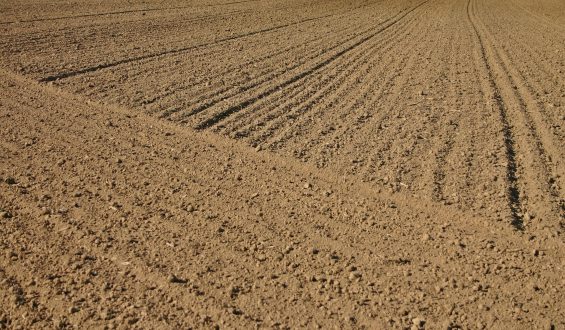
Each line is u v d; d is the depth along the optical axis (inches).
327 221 242.7
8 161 298.4
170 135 334.3
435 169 289.0
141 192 267.1
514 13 1046.4
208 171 289.0
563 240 226.5
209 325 181.9
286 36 683.4
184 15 818.8
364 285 201.8
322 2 1120.2
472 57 576.7
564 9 1129.4
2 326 181.8
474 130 348.8
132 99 396.8
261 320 184.7
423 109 390.9
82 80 443.5
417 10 1056.2
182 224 239.6
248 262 214.4
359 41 665.6
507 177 281.6
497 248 222.7
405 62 547.2
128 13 805.9
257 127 346.6
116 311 187.8
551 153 314.2
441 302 193.3
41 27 654.5
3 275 205.6
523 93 442.6
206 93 417.1
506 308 190.5
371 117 370.9
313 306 191.0
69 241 226.7
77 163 297.1
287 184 274.8
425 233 233.1
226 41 631.8
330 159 299.6
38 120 357.1
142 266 211.0
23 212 248.4
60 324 181.8
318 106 394.0
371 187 269.0
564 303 192.7
